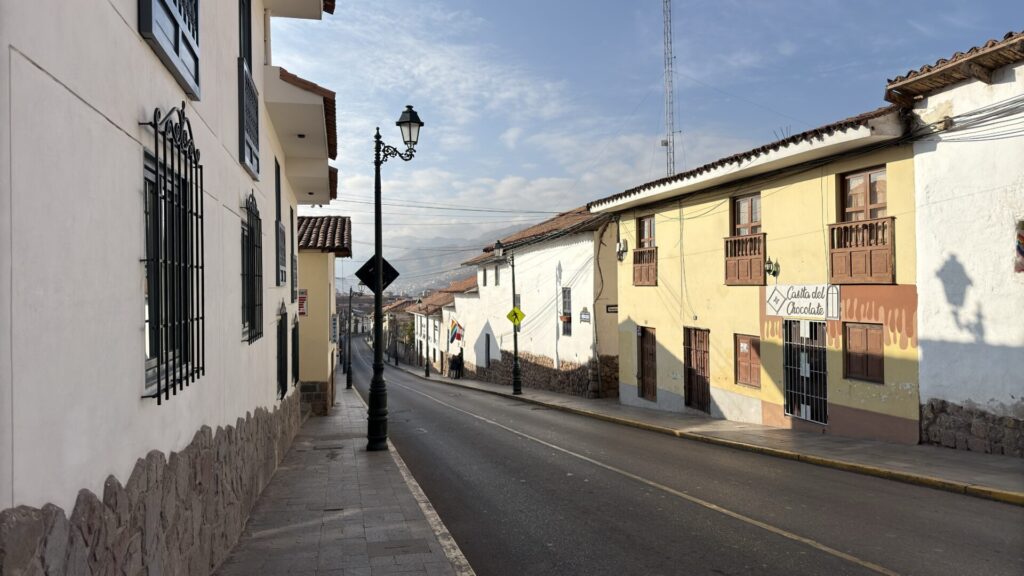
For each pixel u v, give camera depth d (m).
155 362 4.19
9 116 2.39
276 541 6.91
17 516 2.37
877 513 7.66
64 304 2.84
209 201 5.77
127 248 3.65
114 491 3.35
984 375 10.27
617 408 21.38
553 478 10.36
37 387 2.59
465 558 6.41
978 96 10.23
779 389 14.88
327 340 20.72
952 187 10.73
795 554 6.30
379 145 13.73
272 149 11.07
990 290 10.16
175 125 4.41
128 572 3.53
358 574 5.90
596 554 6.57
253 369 8.35
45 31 2.68
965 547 6.36
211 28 5.98
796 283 14.21
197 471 5.09
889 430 11.93
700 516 7.78
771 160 13.69
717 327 17.20
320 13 11.27
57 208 2.78
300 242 20.80
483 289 42.25
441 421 19.05
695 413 18.44
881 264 12.01
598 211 22.97
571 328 27.28
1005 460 9.73
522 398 26.67
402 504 8.59
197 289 5.08
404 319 85.81
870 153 12.26
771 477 9.95
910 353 11.54
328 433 16.09
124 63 3.64
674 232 19.30
